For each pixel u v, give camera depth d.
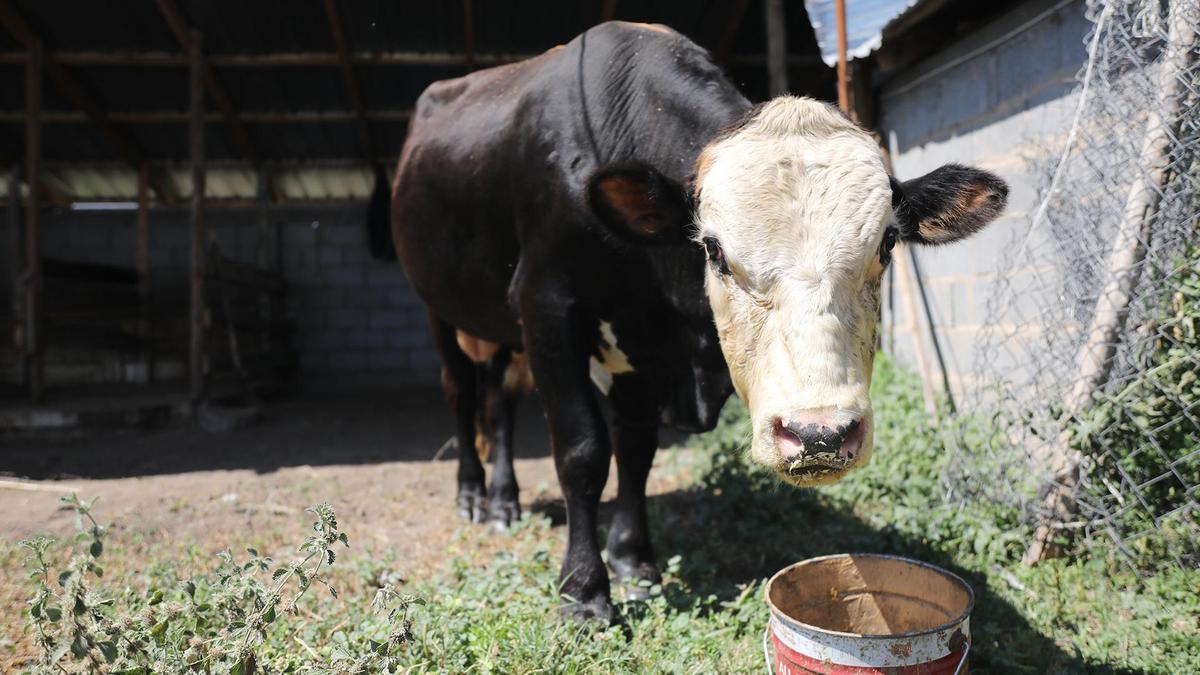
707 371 3.42
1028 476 4.16
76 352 12.27
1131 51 3.74
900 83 7.22
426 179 4.46
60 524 5.14
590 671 2.99
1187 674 2.88
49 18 9.18
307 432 8.92
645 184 2.88
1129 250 3.76
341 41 9.48
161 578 3.90
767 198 2.54
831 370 2.37
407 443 8.13
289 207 13.60
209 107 11.30
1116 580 3.60
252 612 2.41
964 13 6.27
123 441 8.48
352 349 13.66
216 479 6.47
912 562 2.88
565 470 3.50
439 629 3.06
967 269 6.18
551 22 9.45
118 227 13.41
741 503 4.61
